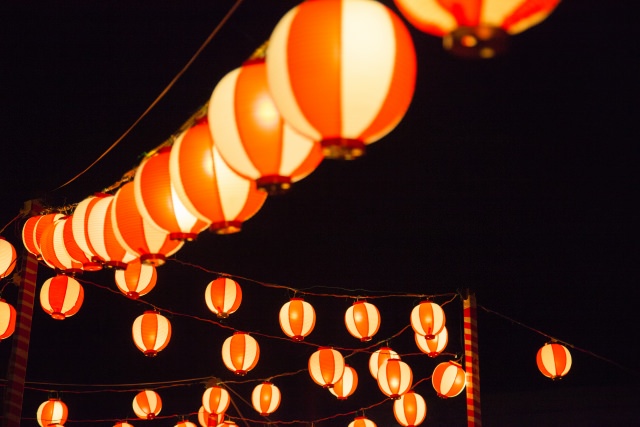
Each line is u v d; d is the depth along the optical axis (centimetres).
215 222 521
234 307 1081
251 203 518
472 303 1248
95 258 700
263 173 464
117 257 689
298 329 1108
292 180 470
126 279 879
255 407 1312
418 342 1192
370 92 387
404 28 405
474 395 1197
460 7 343
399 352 1702
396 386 1172
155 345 1067
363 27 390
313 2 402
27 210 940
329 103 387
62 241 793
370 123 396
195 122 540
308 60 384
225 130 458
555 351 1239
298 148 458
